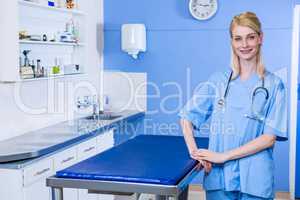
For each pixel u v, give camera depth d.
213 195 2.61
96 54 5.16
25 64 3.78
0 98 3.54
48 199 3.25
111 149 3.04
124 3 5.14
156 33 5.05
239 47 2.49
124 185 2.21
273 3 4.67
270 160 2.52
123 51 5.17
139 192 2.20
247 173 2.51
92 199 4.04
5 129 3.61
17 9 3.37
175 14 4.98
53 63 4.43
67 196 3.54
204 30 4.90
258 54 2.48
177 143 3.24
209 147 2.62
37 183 3.10
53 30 4.40
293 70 4.67
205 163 2.60
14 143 3.39
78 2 4.67
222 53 4.87
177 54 5.01
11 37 3.37
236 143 2.53
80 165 2.53
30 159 3.04
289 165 4.73
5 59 3.39
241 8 4.76
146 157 2.75
